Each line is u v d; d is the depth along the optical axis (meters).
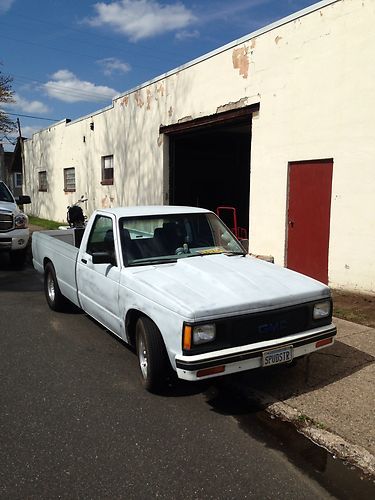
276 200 9.17
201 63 11.05
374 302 7.20
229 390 4.51
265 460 3.38
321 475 3.21
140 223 5.32
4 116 26.22
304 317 4.29
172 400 4.30
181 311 3.83
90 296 5.70
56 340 5.97
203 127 11.39
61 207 21.09
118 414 4.02
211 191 15.78
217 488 3.05
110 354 5.46
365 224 7.54
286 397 4.25
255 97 9.49
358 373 4.71
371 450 3.42
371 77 7.26
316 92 8.16
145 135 13.80
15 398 4.32
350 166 7.69
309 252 8.62
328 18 7.84
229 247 5.63
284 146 8.88
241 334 3.95
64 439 3.62
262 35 9.18
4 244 10.90
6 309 7.53
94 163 17.44
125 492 3.00
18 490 3.01
